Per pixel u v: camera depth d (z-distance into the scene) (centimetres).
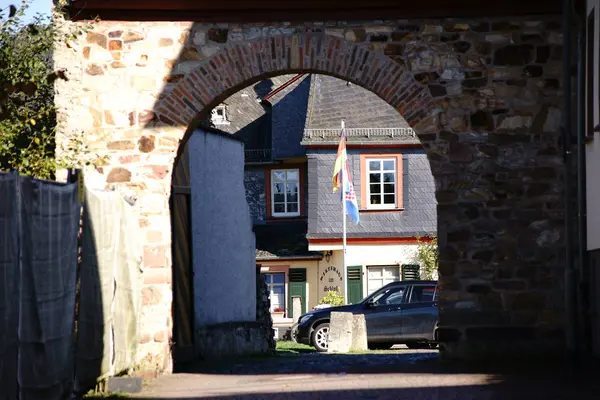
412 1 1664
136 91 1694
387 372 1510
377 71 1675
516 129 1669
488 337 1653
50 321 992
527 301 1653
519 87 1672
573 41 1658
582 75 1630
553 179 1666
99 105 1692
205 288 2177
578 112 1633
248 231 2531
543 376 1358
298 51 1680
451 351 1658
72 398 1109
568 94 1652
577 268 1650
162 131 1691
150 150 1689
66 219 1049
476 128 1670
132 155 1689
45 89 1747
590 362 1525
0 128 1523
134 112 1691
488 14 1670
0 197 831
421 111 1673
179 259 1966
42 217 959
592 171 1586
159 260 1681
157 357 1659
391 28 1678
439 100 1672
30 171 1551
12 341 868
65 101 1689
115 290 1332
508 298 1656
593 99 1584
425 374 1447
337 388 1306
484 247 1662
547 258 1659
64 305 1045
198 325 2120
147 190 1688
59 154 1669
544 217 1664
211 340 2123
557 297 1656
